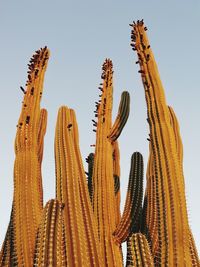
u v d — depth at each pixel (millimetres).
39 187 6941
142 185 7277
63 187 5961
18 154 6590
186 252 4812
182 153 7051
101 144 7812
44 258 4391
